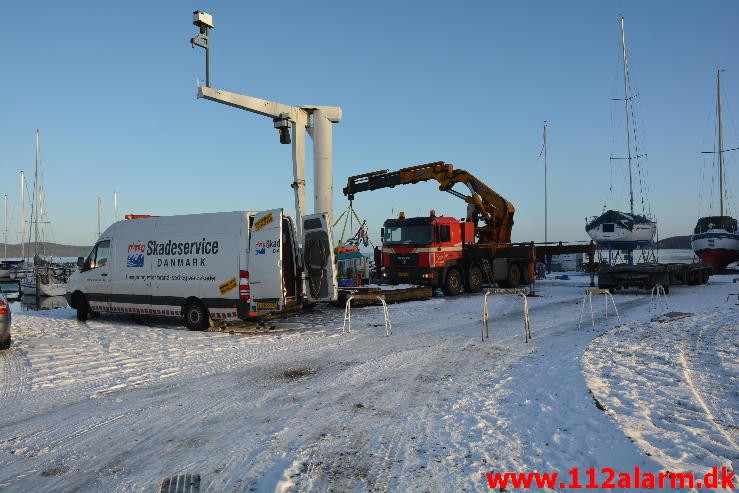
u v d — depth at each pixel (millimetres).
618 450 3992
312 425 4887
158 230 12055
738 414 4969
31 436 4727
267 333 10656
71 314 15367
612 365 7059
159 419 5156
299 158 18125
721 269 36938
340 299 14539
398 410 5320
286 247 11227
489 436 4465
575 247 22062
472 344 9039
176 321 12977
